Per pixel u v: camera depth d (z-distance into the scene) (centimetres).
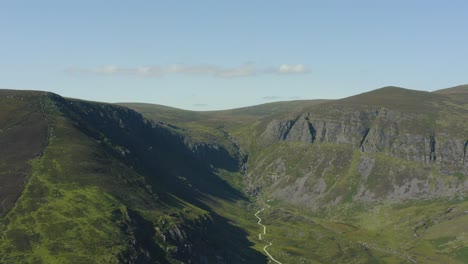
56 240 19012
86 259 18188
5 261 17325
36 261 17600
